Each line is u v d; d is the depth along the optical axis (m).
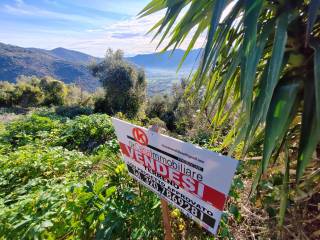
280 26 0.77
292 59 0.90
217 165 0.83
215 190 0.87
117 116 6.06
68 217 1.40
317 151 1.12
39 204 1.49
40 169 2.54
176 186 1.07
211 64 0.88
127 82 14.51
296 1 0.86
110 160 2.30
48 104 19.52
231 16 0.84
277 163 1.29
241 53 0.81
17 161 2.76
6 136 4.73
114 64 15.16
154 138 1.10
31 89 19.52
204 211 0.96
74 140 4.41
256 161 1.49
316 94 0.72
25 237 1.30
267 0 0.94
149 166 1.22
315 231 1.15
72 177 2.33
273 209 1.29
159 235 1.46
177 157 1.00
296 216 1.16
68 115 11.67
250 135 0.85
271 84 0.71
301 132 0.82
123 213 1.41
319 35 0.98
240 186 1.44
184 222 1.54
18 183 2.43
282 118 0.79
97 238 1.30
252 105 0.86
